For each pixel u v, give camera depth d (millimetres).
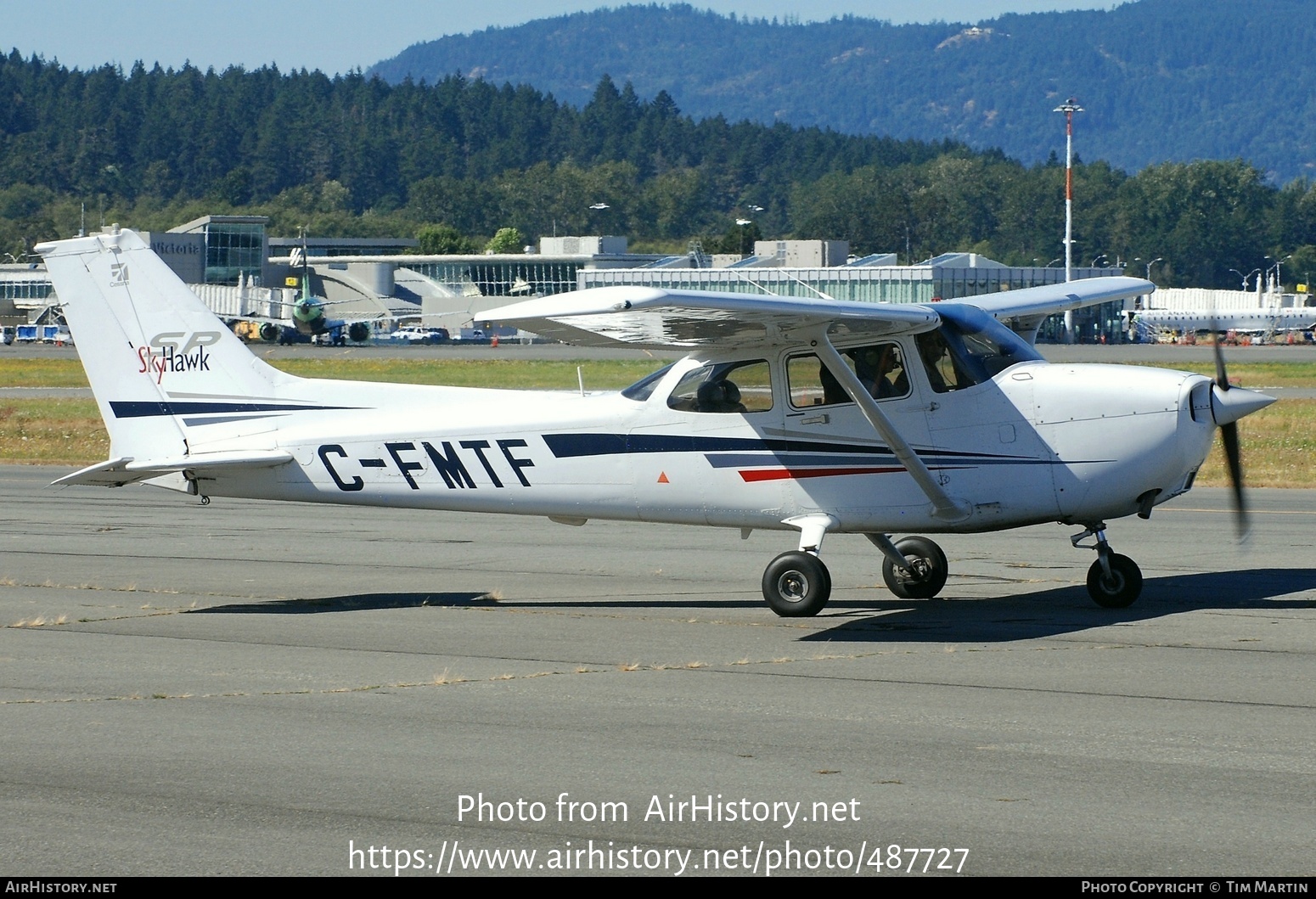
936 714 19344
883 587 31031
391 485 29781
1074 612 27250
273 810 15570
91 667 23188
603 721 19203
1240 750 17344
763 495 27984
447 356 184875
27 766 17250
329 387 30297
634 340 26953
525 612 28688
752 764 17062
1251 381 125938
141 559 36781
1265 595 28672
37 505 49969
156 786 16406
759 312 23953
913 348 27078
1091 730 18359
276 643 25312
